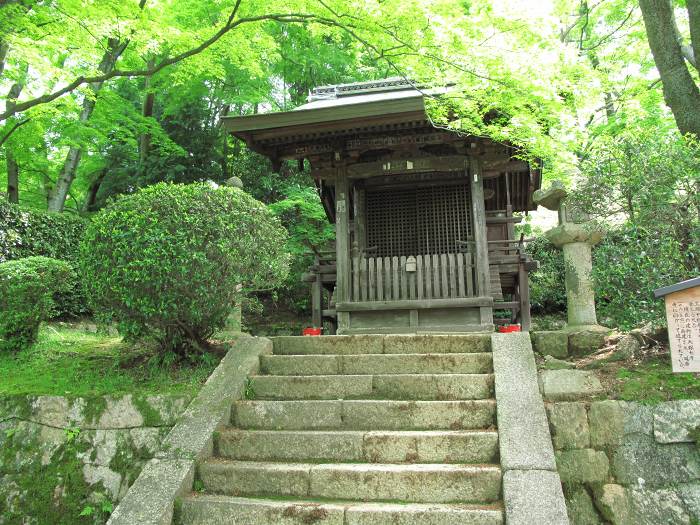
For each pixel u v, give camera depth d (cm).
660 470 368
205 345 576
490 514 321
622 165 465
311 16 661
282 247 589
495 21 587
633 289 453
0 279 633
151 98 1598
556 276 1397
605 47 1316
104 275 499
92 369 549
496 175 915
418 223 928
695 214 446
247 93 1471
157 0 977
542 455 354
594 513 364
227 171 1656
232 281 516
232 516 345
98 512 420
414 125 773
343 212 842
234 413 445
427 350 523
